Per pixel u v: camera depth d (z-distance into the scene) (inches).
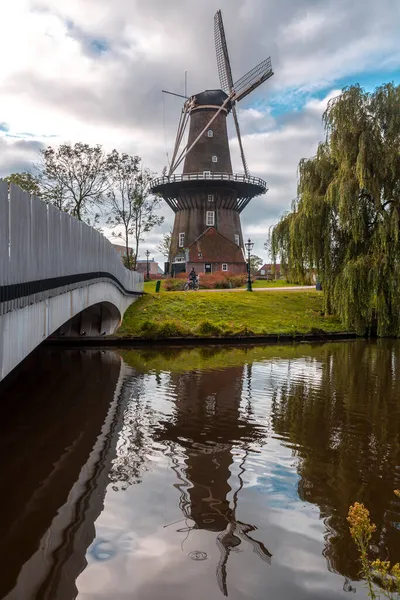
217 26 2313.0
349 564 208.1
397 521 245.6
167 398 496.7
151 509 255.0
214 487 281.0
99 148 1738.4
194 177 2185.0
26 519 243.4
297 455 338.6
